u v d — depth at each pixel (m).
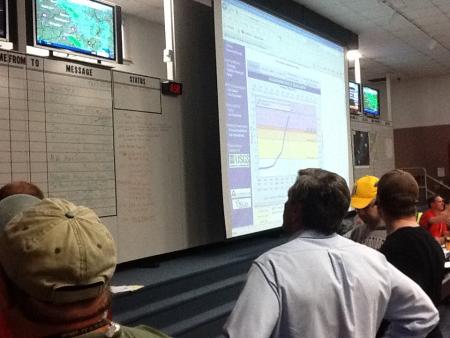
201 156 4.53
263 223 4.82
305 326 1.27
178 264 3.98
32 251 0.71
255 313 1.24
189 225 4.33
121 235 3.66
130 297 3.12
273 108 5.12
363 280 1.35
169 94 4.20
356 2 6.37
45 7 3.10
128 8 6.44
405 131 11.71
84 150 3.39
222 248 4.78
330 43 6.49
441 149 11.28
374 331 1.37
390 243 1.83
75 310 0.74
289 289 1.27
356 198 2.44
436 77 11.30
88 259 0.73
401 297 1.43
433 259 1.79
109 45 3.56
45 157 3.13
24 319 0.73
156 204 3.99
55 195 3.18
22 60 3.02
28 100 3.05
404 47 8.63
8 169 2.92
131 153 3.79
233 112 4.52
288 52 5.47
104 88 3.57
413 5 6.53
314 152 5.88
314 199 1.39
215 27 4.32
